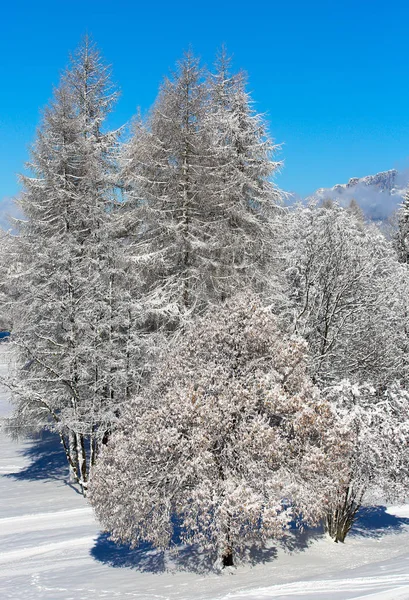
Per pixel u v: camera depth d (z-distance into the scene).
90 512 14.58
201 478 9.08
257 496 8.84
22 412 16.97
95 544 12.02
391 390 12.81
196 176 17.97
